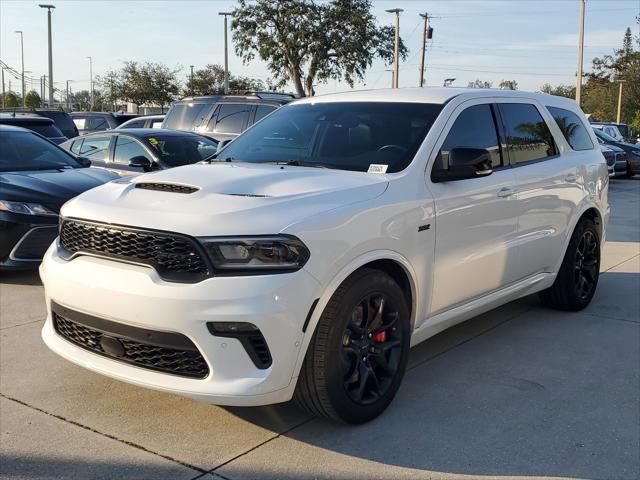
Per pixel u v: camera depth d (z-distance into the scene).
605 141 21.88
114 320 3.42
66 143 10.41
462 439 3.63
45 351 4.87
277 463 3.38
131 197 3.71
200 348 3.24
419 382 4.40
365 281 3.60
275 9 37.34
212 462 3.38
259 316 3.20
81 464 3.35
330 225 3.45
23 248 6.60
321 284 3.38
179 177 3.92
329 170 4.16
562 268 5.75
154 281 3.29
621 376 4.55
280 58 38.19
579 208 5.75
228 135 12.79
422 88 5.04
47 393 4.16
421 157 4.18
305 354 3.42
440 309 4.33
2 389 4.21
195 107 13.39
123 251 3.46
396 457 3.44
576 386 4.37
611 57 82.81
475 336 5.34
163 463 3.37
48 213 6.65
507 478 3.26
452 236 4.27
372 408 3.76
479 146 4.70
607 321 5.77
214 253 3.23
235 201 3.45
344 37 37.91
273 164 4.44
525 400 4.14
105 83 51.84
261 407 3.99
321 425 3.77
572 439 3.64
